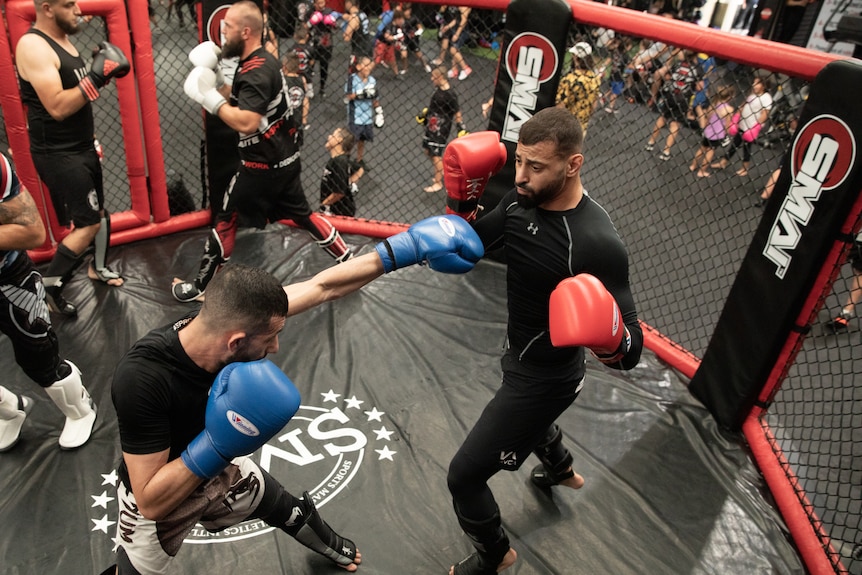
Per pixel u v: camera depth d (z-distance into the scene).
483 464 1.99
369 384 3.11
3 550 2.20
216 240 3.46
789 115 3.93
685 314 4.22
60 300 3.29
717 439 2.96
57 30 2.94
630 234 4.70
